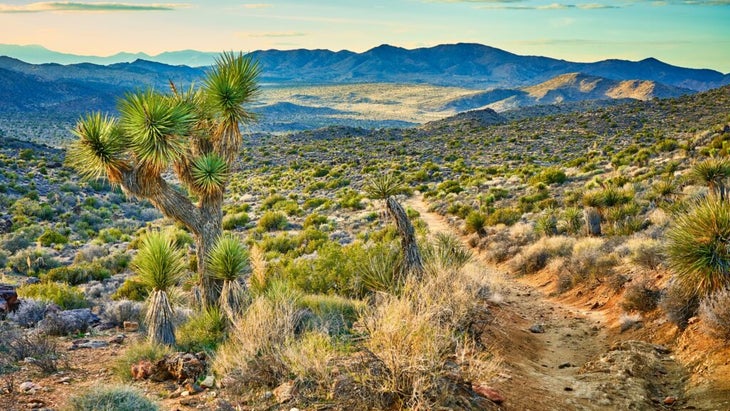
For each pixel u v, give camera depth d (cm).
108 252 3341
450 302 816
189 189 931
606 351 929
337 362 618
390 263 1085
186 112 850
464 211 3853
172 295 1110
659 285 1100
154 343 768
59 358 755
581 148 8544
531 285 1819
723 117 8450
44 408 536
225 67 920
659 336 931
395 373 531
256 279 1037
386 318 586
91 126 810
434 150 10744
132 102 824
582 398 664
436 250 1251
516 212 3353
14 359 728
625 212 2186
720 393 650
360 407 521
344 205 5069
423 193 6038
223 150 932
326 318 862
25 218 4491
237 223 4516
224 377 621
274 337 702
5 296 1110
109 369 710
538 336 1073
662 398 691
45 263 2912
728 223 884
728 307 770
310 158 11056
